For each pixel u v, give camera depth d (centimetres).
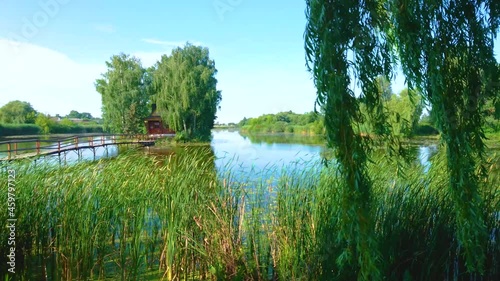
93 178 555
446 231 388
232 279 446
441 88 250
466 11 266
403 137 285
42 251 489
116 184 547
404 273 365
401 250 387
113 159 654
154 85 4459
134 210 508
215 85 4694
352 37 241
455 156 258
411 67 253
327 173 456
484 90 266
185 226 482
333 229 379
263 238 466
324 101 239
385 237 374
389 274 363
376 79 254
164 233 511
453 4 263
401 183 460
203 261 480
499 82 266
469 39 266
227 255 459
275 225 461
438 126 254
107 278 484
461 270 382
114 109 4916
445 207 402
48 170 567
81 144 2720
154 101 4447
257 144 3394
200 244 468
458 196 262
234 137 5531
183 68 4212
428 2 250
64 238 488
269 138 4881
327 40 231
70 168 582
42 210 495
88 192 523
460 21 263
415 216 411
